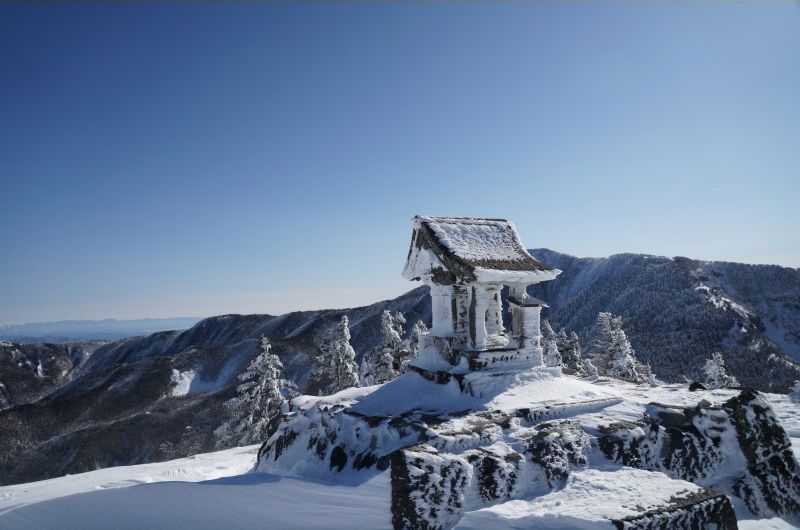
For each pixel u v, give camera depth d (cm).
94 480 1545
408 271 1483
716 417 1032
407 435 936
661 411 1039
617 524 632
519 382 1191
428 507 742
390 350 3061
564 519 664
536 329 1288
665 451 975
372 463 942
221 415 6081
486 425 945
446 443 880
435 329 1361
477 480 809
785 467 995
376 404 1185
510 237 1402
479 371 1183
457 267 1219
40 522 753
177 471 1580
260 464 1332
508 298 1288
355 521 781
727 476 997
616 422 992
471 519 712
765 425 1035
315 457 1107
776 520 918
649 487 772
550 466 863
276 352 9750
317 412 1221
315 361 8906
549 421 995
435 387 1209
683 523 680
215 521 779
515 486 829
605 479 813
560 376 1261
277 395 2908
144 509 798
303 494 857
